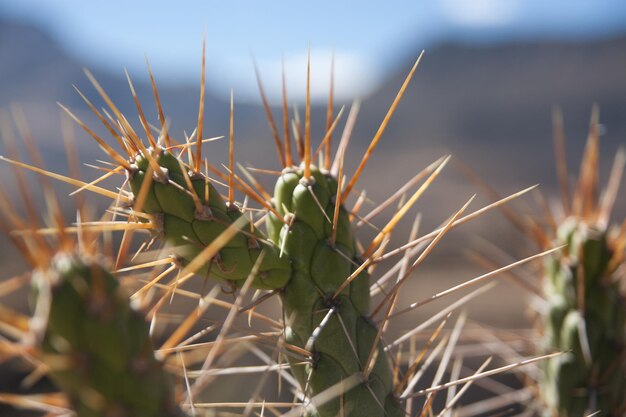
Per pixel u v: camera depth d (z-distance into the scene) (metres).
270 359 0.33
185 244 0.32
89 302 0.24
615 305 0.46
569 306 0.46
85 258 0.24
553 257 0.47
